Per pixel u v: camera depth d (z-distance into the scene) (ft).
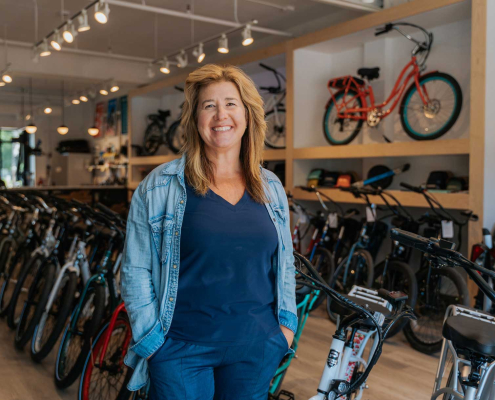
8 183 52.65
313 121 20.44
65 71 28.81
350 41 18.60
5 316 15.07
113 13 21.95
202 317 4.87
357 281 14.16
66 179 46.01
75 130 46.50
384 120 17.95
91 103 44.86
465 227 15.79
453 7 14.48
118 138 40.37
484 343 5.18
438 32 16.69
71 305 10.87
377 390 10.25
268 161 23.38
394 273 13.26
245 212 5.05
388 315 6.21
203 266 4.86
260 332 4.99
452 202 14.23
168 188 5.06
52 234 15.37
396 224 14.80
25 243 15.66
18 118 45.19
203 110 5.11
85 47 28.37
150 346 4.86
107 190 31.71
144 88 30.86
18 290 13.88
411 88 16.81
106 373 8.78
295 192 20.01
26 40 27.32
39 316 11.69
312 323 14.78
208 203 4.99
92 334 9.41
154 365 4.91
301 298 7.91
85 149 45.19
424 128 16.61
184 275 4.92
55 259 12.50
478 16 13.30
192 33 23.52
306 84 20.13
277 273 5.25
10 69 27.35
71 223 13.04
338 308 6.26
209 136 5.09
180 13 18.13
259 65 22.54
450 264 4.92
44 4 21.16
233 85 5.20
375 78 18.30
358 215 19.52
